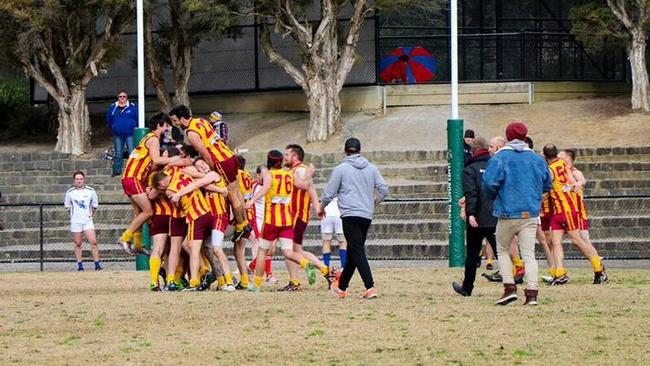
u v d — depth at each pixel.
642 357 36.81
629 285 56.34
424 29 112.31
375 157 96.62
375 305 48.31
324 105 103.69
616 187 89.62
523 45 111.88
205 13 102.69
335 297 51.75
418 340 39.72
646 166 91.56
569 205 57.25
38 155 102.19
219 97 116.19
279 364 36.03
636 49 104.19
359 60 105.00
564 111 106.25
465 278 51.56
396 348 38.38
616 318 44.12
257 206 61.34
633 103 104.56
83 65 105.62
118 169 98.31
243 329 42.38
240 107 115.44
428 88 109.50
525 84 110.00
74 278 64.69
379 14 109.19
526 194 46.84
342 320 44.03
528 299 47.66
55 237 84.50
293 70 105.31
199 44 116.69
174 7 108.56
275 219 54.53
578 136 99.25
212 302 50.00
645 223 80.81
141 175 55.38
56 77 105.44
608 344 38.91
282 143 104.31
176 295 53.09
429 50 114.62
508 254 47.81
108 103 119.94
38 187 98.00
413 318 44.28
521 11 115.75
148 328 43.00
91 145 110.38
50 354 37.81
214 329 42.50
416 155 96.25
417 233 81.00
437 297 51.34
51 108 116.00
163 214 55.62
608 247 78.00
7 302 51.09
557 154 58.31
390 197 88.12
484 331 41.28
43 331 42.53
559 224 57.47
